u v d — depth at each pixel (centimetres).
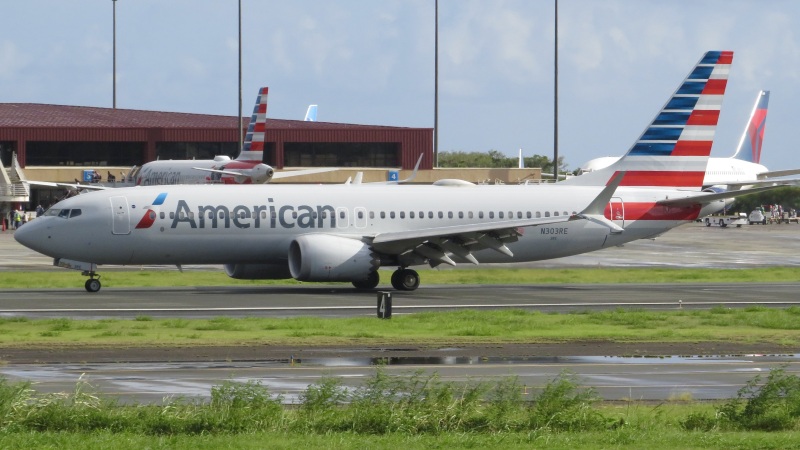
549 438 7994
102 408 8619
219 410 8588
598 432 8344
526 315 17025
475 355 12775
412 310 18400
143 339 13700
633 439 7938
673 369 11862
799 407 8906
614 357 12744
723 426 8688
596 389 10531
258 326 15212
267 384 10562
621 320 16375
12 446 7462
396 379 9581
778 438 8038
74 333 14338
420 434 8319
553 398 8969
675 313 17338
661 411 9112
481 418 8631
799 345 13838
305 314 17462
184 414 8488
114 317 16750
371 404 8825
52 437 7825
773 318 16488
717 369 11888
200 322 15638
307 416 8644
